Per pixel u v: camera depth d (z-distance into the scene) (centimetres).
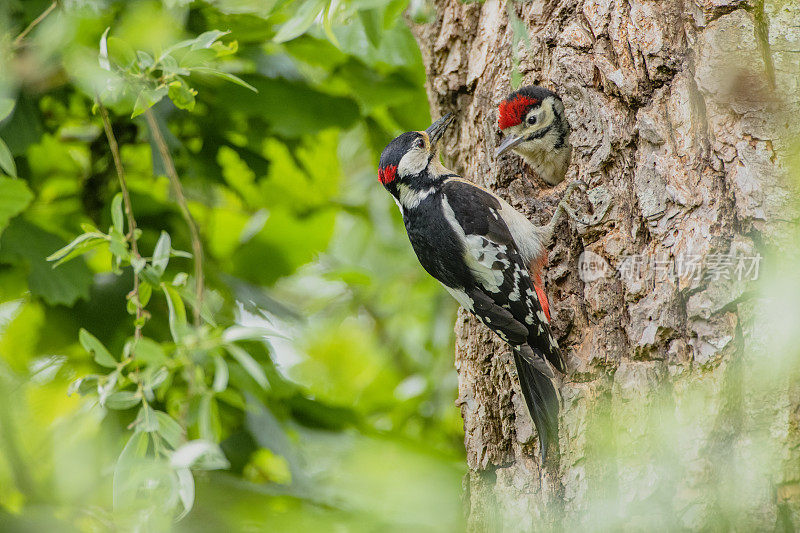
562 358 766
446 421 1284
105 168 972
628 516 667
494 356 828
